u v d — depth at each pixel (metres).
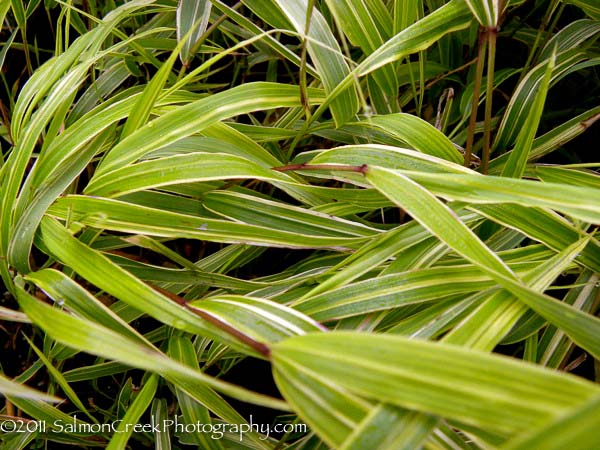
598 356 0.36
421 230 0.43
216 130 0.49
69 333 0.35
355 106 0.48
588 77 0.65
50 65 0.50
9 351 0.66
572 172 0.48
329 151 0.46
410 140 0.47
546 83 0.42
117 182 0.43
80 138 0.45
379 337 0.32
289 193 0.51
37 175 0.45
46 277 0.42
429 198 0.39
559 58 0.54
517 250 0.44
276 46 0.50
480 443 0.36
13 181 0.44
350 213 0.49
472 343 0.37
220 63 0.74
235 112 0.44
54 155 0.45
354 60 0.62
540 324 0.44
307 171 0.46
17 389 0.35
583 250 0.44
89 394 0.64
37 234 0.44
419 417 0.32
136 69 0.58
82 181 0.70
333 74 0.47
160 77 0.43
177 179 0.42
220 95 0.44
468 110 0.55
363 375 0.32
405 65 0.58
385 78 0.50
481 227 0.48
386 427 0.32
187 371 0.32
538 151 0.54
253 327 0.38
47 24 0.79
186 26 0.53
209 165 0.43
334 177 0.46
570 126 0.53
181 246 0.69
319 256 0.54
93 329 0.35
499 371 0.30
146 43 0.58
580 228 0.41
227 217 0.47
